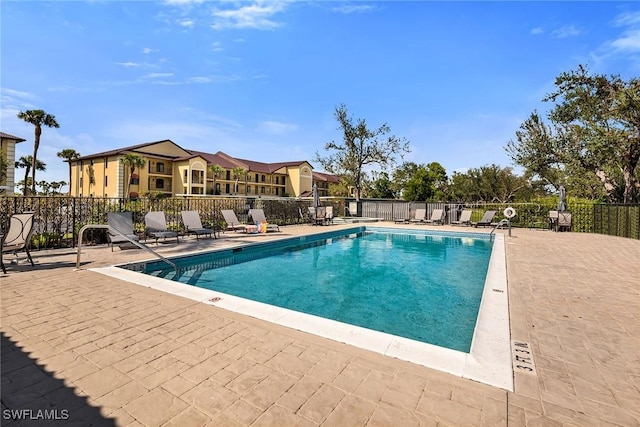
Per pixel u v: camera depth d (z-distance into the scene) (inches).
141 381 91.0
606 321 143.6
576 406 82.5
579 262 286.2
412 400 83.4
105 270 226.8
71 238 350.0
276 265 331.9
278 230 543.8
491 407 81.1
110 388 87.5
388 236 574.2
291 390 87.0
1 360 102.1
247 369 97.8
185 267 303.4
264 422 74.3
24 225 229.8
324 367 99.3
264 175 2167.8
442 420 75.9
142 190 1573.6
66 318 138.5
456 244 485.1
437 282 271.3
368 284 263.6
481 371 98.0
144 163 1480.1
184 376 93.9
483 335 124.7
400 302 217.8
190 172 1632.6
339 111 1102.4
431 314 195.0
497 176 1462.8
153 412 77.6
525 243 418.9
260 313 145.6
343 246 463.5
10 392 85.0
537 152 821.2
